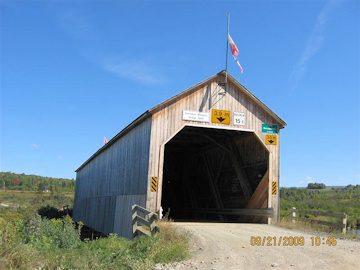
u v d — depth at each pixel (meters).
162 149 13.52
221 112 14.76
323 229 12.72
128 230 14.80
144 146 14.07
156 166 13.34
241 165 17.64
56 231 9.65
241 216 17.14
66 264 6.70
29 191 91.44
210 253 8.23
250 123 15.25
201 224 14.01
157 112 13.66
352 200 46.34
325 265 7.02
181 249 8.30
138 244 8.49
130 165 15.93
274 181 15.23
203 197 21.59
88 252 7.93
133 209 10.54
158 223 10.48
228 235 10.86
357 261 7.45
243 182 17.23
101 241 9.61
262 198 15.42
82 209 29.84
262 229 12.69
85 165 31.23
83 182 31.47
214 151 20.53
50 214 32.41
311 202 45.50
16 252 6.40
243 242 9.62
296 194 61.28
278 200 15.17
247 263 7.20
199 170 22.28
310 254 8.12
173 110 13.95
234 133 17.44
